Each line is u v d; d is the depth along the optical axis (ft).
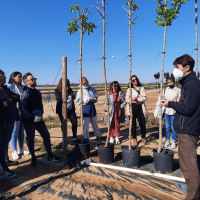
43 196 9.28
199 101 7.70
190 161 7.93
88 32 13.93
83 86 18.30
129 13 11.75
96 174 11.51
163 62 11.46
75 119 17.53
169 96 16.24
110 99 17.37
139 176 11.21
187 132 7.92
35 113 12.34
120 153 14.70
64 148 15.34
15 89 13.96
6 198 9.07
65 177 11.16
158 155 11.44
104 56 12.83
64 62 14.56
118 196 9.18
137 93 16.70
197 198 7.79
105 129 24.12
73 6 13.25
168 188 9.85
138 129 23.73
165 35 11.15
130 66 12.48
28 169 12.57
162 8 10.87
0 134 10.83
